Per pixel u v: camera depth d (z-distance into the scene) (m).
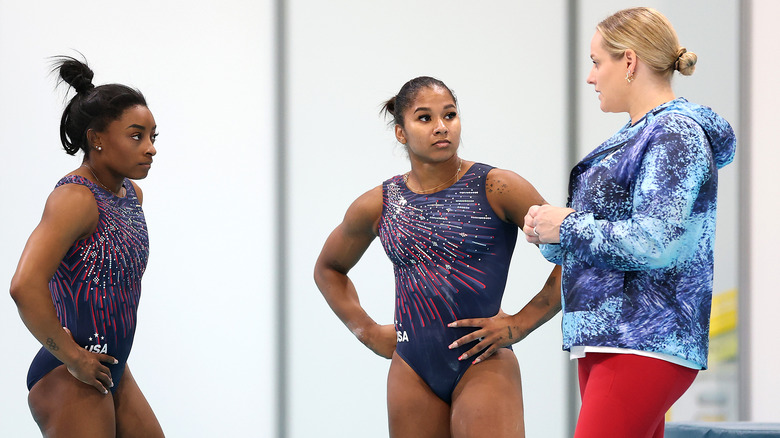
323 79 15.44
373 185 15.41
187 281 14.98
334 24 15.48
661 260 6.16
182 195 15.05
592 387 6.62
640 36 6.74
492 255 8.41
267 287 15.16
